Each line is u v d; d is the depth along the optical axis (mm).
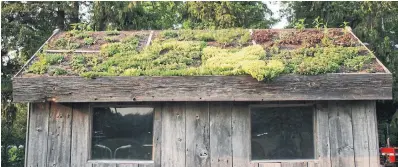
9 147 15594
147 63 6609
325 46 7336
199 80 6141
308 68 6137
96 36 8195
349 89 6141
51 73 6355
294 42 7590
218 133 6426
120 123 6578
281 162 6398
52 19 16047
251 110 6566
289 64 6422
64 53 7227
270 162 6391
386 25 15297
